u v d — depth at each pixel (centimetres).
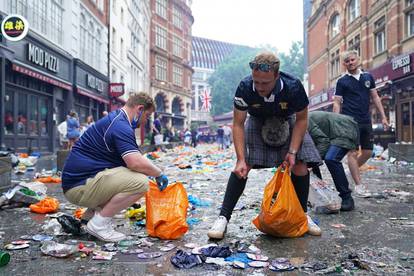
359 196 488
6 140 1256
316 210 396
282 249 273
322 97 2839
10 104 1289
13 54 1191
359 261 239
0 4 1167
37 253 265
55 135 1627
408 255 257
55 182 658
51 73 1543
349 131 407
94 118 2270
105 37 2439
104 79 2375
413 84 1580
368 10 2181
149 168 299
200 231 325
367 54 2186
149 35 4469
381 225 340
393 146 1054
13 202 430
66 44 1748
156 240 297
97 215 295
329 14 2884
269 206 295
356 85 481
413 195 497
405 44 1747
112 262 247
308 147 319
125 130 297
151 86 4581
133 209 385
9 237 308
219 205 449
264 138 311
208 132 5297
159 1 4828
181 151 2008
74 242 290
